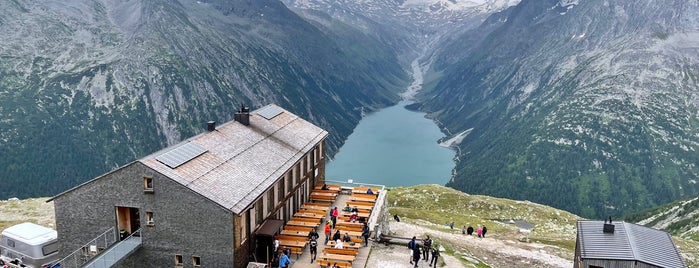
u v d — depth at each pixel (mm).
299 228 57156
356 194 73375
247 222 48125
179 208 45156
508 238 84250
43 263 52250
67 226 48031
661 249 48531
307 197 70562
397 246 58188
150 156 46688
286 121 72812
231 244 44781
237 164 52688
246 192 48438
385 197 73625
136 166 45312
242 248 47062
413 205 133500
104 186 46438
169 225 45656
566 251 76125
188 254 45812
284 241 53625
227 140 56719
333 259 49812
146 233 46281
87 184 46656
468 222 110438
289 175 61750
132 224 48094
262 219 52500
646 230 53094
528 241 81875
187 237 45531
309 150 67438
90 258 46188
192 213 45000
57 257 53094
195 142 52594
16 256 53062
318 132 75438
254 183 50812
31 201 90500
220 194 45969
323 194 71250
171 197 45125
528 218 128125
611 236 50969
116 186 46188
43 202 89562
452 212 129375
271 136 64562
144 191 45531
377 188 76812
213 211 44562
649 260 45750
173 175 45250
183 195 44875
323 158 78375
